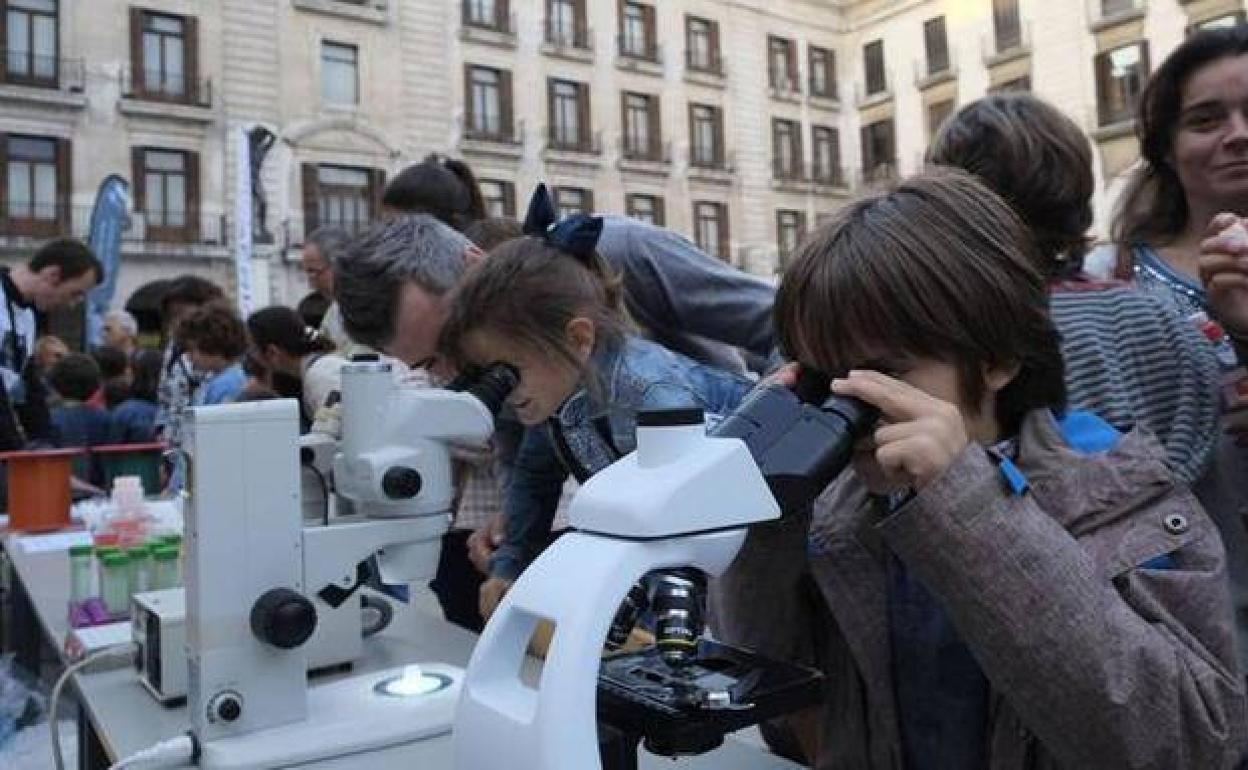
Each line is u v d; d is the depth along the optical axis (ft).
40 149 40.83
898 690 2.31
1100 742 1.74
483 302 3.31
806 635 2.46
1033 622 1.69
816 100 63.62
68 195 40.91
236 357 10.71
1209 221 3.84
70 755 5.09
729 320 4.72
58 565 5.95
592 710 1.41
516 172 51.70
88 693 3.63
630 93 56.39
